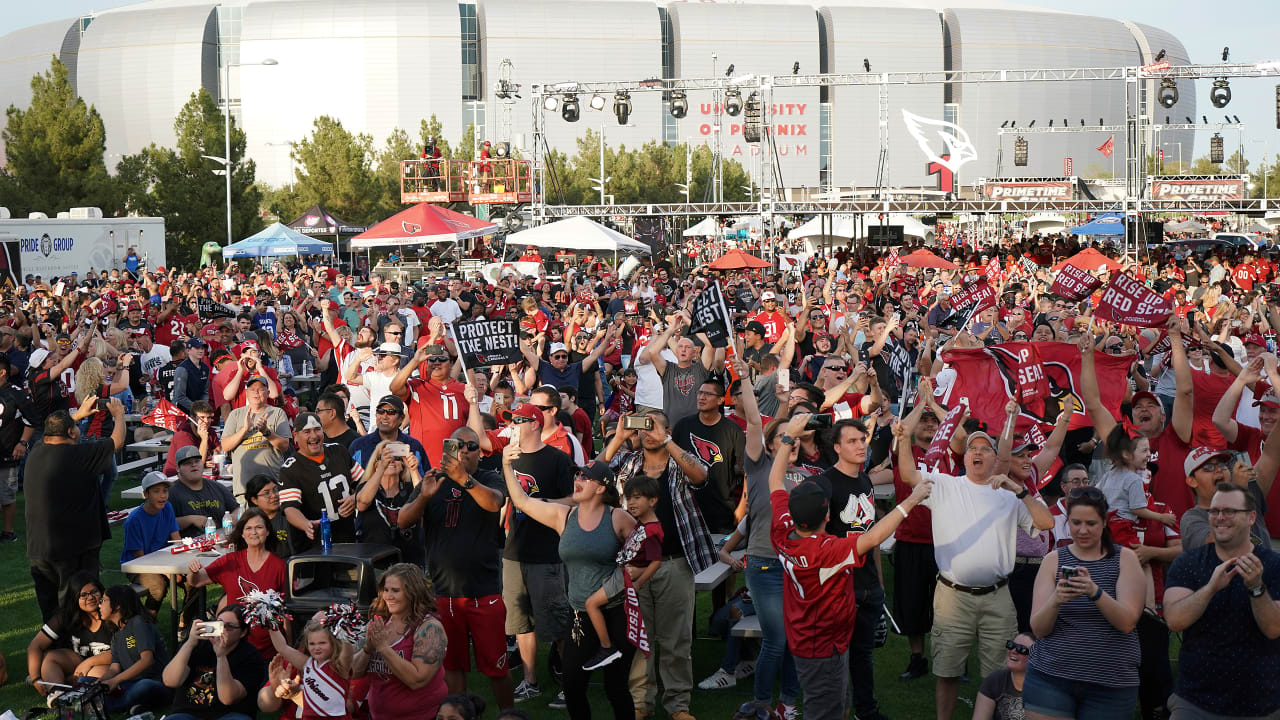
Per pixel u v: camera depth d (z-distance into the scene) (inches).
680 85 1563.7
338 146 2311.8
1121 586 201.0
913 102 5295.3
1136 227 1593.3
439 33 5027.1
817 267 1321.4
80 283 1196.5
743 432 309.6
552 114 4995.1
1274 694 191.3
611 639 241.9
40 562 307.6
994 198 1737.2
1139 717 266.8
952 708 247.3
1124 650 201.8
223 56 5132.9
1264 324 588.1
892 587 363.9
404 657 227.6
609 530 243.3
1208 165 4239.7
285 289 1074.1
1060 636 205.0
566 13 5088.6
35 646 280.4
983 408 345.4
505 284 956.6
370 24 5009.8
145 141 5162.4
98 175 1732.3
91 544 312.8
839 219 1860.2
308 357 710.5
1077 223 2341.3
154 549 327.3
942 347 377.1
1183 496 291.3
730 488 308.2
